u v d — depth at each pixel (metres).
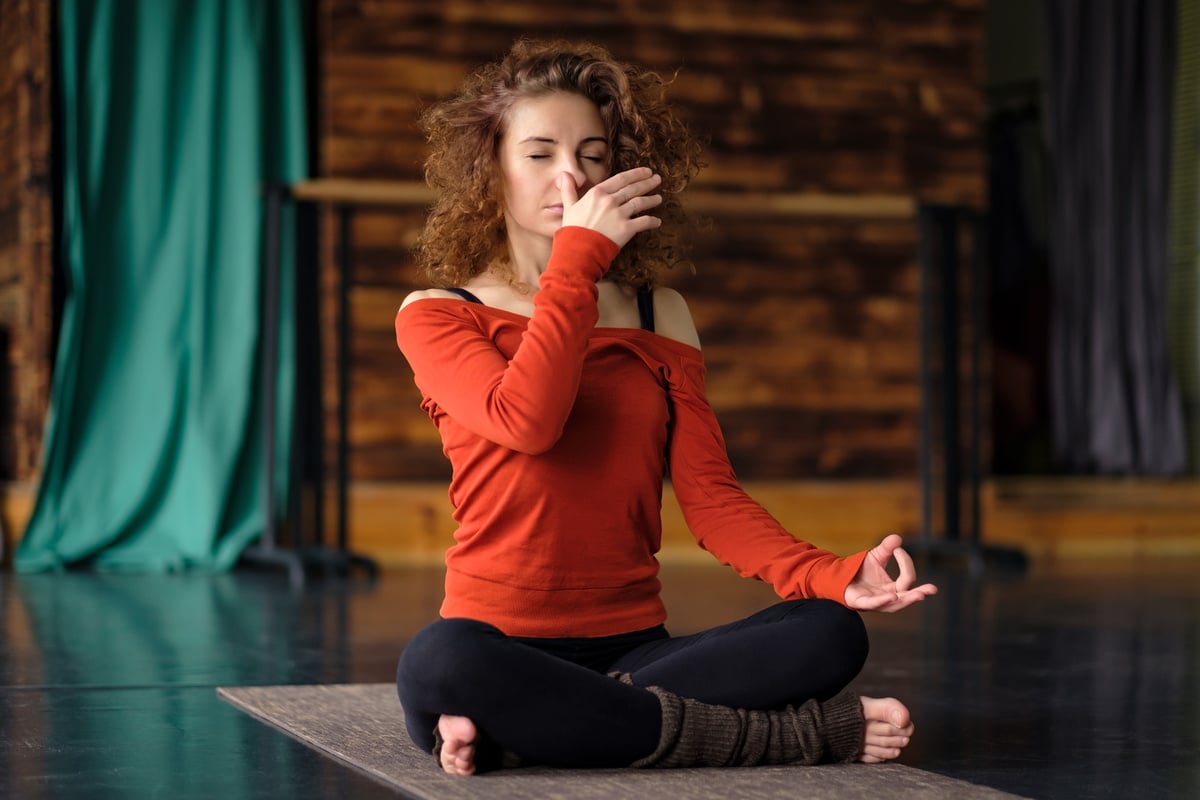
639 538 2.02
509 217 2.08
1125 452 7.18
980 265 5.78
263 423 5.81
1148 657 3.31
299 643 3.45
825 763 1.97
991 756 2.15
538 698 1.80
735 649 1.91
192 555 5.50
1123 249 7.28
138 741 2.21
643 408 2.00
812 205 5.55
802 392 6.44
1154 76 7.28
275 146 5.94
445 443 2.02
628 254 2.12
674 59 6.34
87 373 5.66
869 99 6.52
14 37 6.04
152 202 5.75
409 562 5.89
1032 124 8.08
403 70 6.07
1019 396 7.80
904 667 3.14
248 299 5.78
